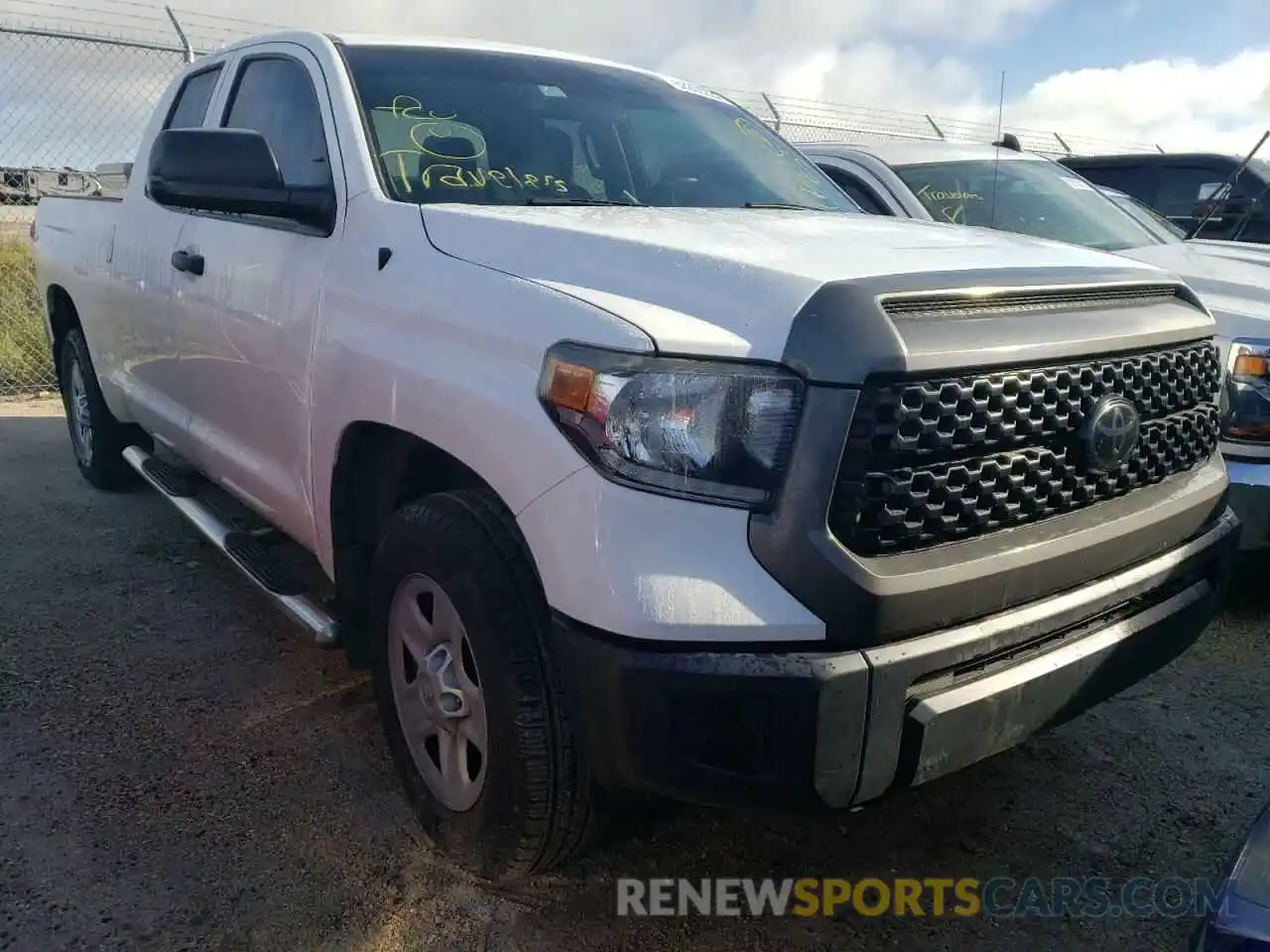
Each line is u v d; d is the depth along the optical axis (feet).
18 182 27.50
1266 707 11.66
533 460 6.86
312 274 9.65
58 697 11.12
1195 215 25.20
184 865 8.50
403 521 8.13
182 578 14.55
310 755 10.17
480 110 10.64
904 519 6.52
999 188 18.98
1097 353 7.34
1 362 28.40
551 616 6.82
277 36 11.98
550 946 7.76
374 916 8.00
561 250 7.75
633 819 8.80
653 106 12.06
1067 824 9.46
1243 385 12.80
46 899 8.03
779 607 6.29
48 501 17.92
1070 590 7.45
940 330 6.64
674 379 6.41
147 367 14.23
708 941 7.88
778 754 6.35
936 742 6.64
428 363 7.88
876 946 7.89
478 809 7.80
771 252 7.35
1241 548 12.96
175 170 9.86
